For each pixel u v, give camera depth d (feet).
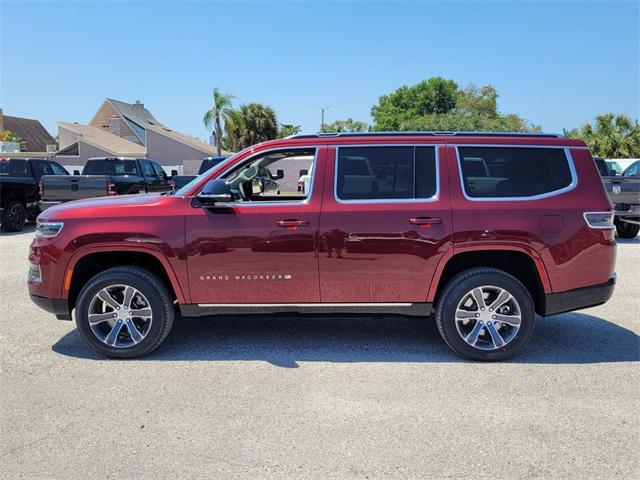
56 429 11.95
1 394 13.70
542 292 15.79
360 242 15.52
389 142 16.03
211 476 10.18
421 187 15.81
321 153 16.05
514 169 15.93
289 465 10.52
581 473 10.23
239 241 15.58
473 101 203.92
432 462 10.61
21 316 20.58
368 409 12.80
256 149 16.31
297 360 15.96
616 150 125.39
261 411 12.73
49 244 15.84
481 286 15.48
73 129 134.72
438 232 15.44
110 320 15.98
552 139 16.15
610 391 13.73
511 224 15.38
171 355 16.39
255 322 19.74
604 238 15.67
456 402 13.14
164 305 15.85
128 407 12.97
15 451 11.09
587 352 16.58
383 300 15.80
